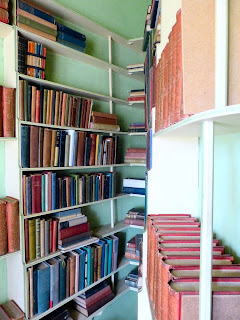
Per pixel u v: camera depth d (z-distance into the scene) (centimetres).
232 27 41
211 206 46
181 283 54
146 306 102
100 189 197
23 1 141
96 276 192
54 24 159
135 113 265
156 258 72
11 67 145
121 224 235
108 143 204
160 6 95
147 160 123
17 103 143
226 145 85
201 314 48
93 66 214
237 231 78
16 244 145
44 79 162
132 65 229
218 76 42
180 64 53
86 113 185
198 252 68
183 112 48
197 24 45
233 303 49
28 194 147
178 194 105
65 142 166
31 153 148
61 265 163
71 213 174
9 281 161
